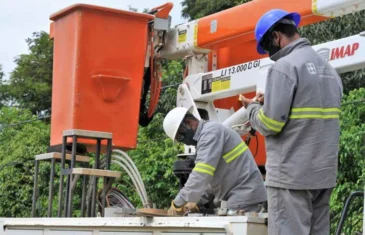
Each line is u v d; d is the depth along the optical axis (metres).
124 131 6.07
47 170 12.59
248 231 4.04
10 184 15.07
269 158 4.03
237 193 4.85
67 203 5.69
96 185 5.80
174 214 4.79
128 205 5.83
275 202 3.97
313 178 3.90
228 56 6.28
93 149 6.31
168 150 11.92
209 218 4.23
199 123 4.97
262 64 5.62
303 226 3.91
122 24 6.10
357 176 9.58
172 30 6.37
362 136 9.44
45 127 17.58
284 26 4.20
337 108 4.07
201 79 6.12
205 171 4.74
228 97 6.17
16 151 15.51
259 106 4.20
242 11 5.76
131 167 6.02
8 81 26.72
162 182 11.98
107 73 6.02
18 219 5.71
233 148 4.90
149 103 6.46
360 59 4.96
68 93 6.04
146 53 6.33
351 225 7.11
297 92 3.95
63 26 6.20
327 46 5.15
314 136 3.93
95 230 5.00
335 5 5.07
